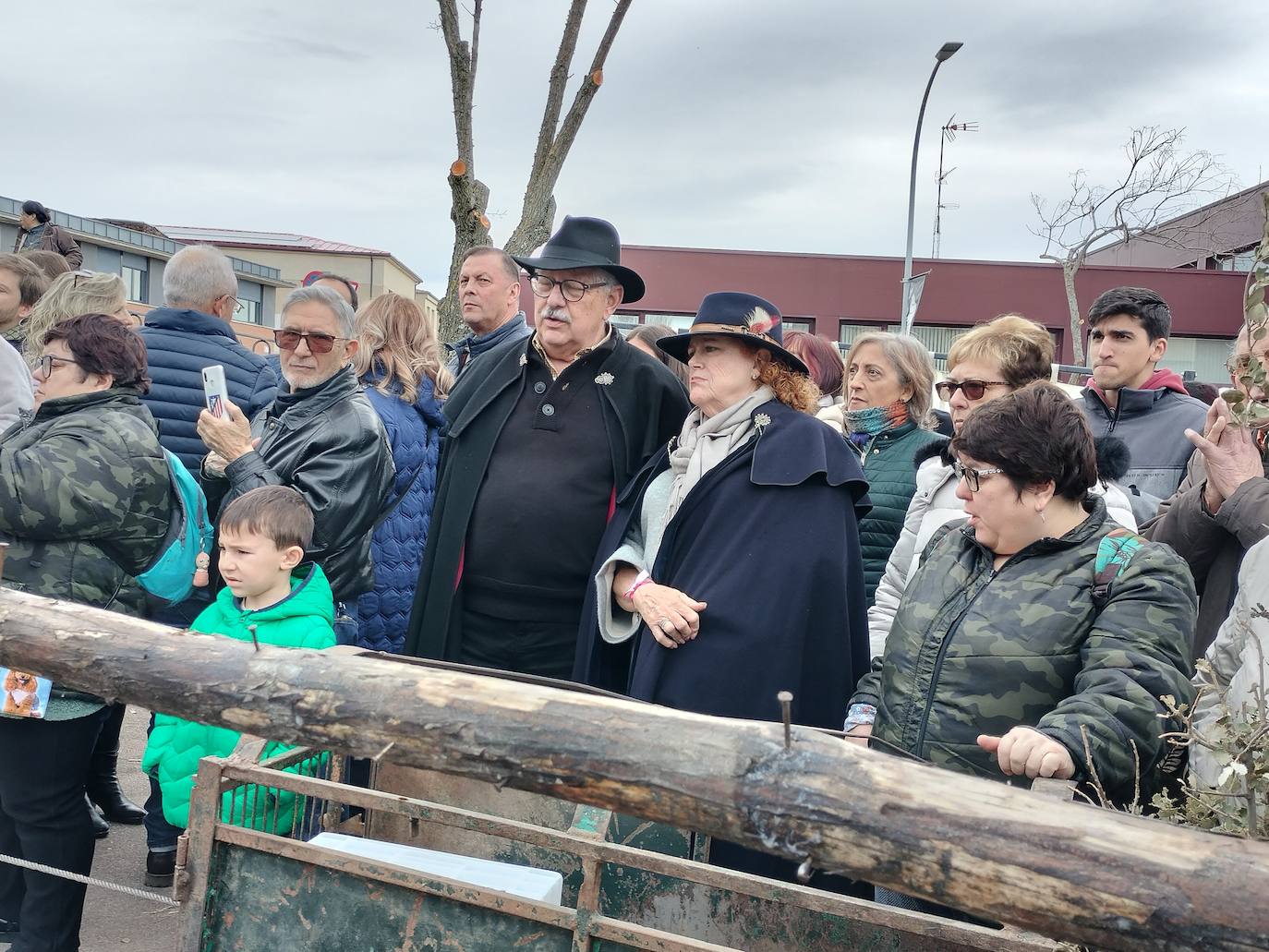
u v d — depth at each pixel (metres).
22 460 2.54
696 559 2.64
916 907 2.08
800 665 2.50
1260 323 1.68
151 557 2.79
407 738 1.28
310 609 2.93
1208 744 1.37
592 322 3.08
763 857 2.29
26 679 2.47
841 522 2.62
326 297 3.22
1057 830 1.05
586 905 1.47
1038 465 1.94
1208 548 2.63
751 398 2.75
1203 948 0.99
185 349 3.77
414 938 1.53
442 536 3.12
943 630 2.02
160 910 3.24
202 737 2.85
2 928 2.87
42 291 4.55
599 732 1.20
